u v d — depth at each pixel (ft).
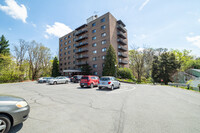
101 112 13.76
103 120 11.15
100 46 104.42
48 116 12.33
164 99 21.93
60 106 16.63
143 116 12.32
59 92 31.27
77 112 13.75
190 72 107.14
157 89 40.91
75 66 130.93
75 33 131.13
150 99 21.84
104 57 99.96
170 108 15.51
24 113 9.20
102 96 25.05
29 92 31.83
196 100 21.15
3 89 40.52
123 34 116.06
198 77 92.07
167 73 102.89
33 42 121.49
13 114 8.42
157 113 13.37
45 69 135.03
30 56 119.75
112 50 88.84
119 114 13.00
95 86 48.14
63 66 152.66
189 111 14.19
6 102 8.52
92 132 8.61
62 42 159.84
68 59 144.97
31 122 10.64
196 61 116.06
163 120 11.16
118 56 109.40
